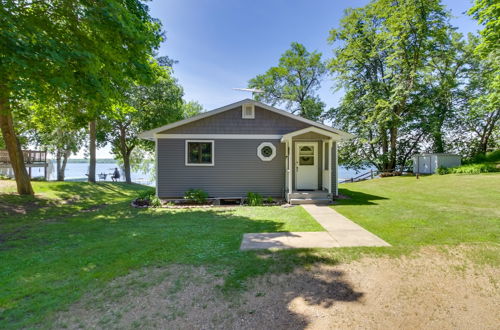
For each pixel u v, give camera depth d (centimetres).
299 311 255
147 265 364
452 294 285
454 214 684
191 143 1054
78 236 522
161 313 251
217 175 1055
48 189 1256
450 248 418
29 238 509
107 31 662
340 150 2533
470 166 1697
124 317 244
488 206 802
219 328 229
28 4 640
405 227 556
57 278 324
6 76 582
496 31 1210
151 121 2036
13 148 1045
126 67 776
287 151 1047
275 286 305
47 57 542
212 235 517
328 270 346
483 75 1953
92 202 1104
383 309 258
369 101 2188
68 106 888
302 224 609
